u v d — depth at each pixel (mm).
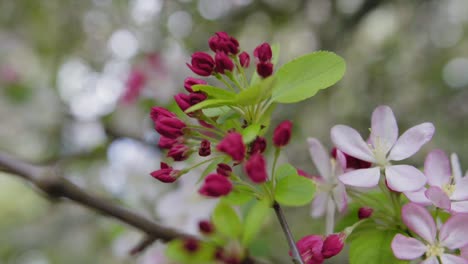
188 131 1264
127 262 2750
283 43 4418
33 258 4395
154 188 3088
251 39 4430
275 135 1176
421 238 1305
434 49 4617
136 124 3455
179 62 3562
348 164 1362
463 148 4109
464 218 1197
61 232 4168
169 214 2277
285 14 4355
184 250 1551
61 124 4070
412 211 1223
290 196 1185
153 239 1622
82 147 3588
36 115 4090
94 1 4523
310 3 4332
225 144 1099
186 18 4262
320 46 4316
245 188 1225
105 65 4324
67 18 4621
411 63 4457
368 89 4363
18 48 4465
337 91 4316
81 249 4023
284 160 3404
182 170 1275
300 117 3936
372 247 1308
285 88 1248
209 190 1146
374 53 4359
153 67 3496
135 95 3465
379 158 1319
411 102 4383
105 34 4441
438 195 1170
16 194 6508
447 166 1286
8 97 4160
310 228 3156
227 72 1263
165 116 1302
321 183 1426
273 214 2404
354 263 1292
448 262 1186
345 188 1364
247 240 1495
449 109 4473
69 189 1569
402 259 1197
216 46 1306
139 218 1594
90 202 1575
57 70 4477
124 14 4352
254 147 1181
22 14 4688
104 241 3934
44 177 1548
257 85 1126
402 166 1286
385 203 1421
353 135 1352
